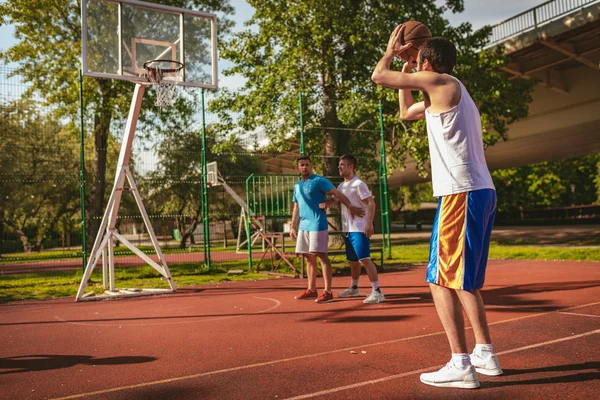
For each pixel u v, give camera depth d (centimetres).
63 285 1009
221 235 3153
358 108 1592
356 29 1742
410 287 771
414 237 3075
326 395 264
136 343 427
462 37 1842
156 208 1366
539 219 4353
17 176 1476
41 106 1355
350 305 602
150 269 1281
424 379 278
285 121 1700
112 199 799
